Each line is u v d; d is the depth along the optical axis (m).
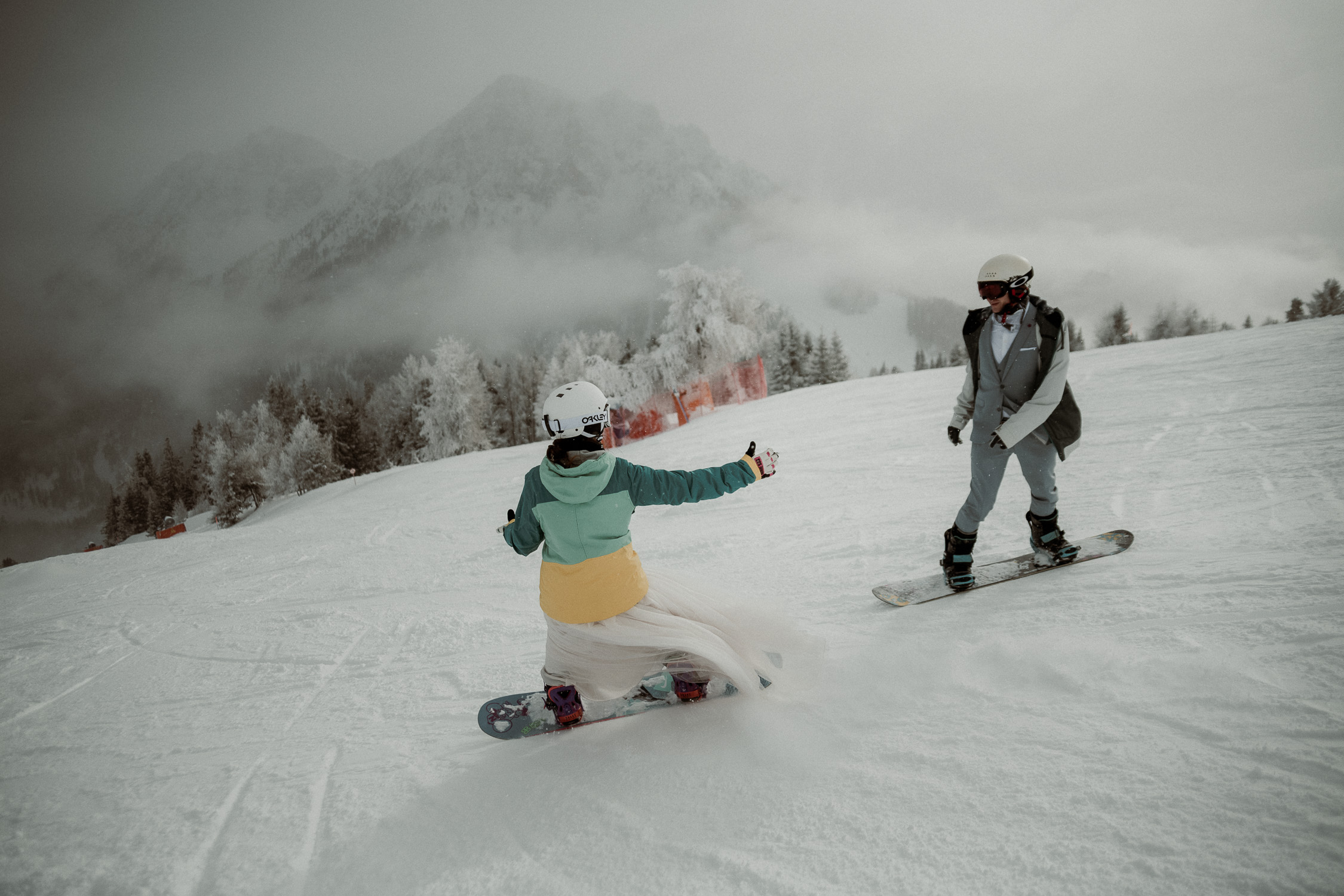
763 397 28.03
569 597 2.53
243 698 4.40
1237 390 8.58
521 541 2.63
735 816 2.10
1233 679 2.19
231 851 2.45
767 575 4.98
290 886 2.18
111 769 3.51
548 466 2.48
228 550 13.24
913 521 5.82
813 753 2.35
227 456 66.06
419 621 5.61
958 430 3.78
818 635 3.47
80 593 10.77
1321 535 3.35
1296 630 2.42
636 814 2.20
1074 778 1.92
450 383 50.31
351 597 7.24
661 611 2.59
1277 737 1.88
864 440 11.46
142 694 4.87
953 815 1.89
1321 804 1.61
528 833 2.22
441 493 17.30
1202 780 1.79
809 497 7.91
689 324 26.73
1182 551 3.55
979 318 3.47
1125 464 6.07
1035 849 1.70
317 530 14.17
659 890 1.85
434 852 2.23
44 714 4.75
